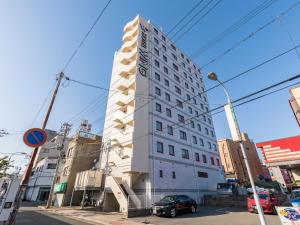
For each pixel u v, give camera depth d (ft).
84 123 109.91
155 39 109.60
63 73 41.81
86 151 100.32
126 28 111.45
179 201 53.62
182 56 131.75
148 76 90.33
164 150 79.30
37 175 140.46
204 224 38.63
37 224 38.58
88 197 85.92
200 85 139.23
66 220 45.42
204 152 106.42
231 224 37.58
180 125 95.96
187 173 85.51
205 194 89.40
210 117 132.05
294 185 64.59
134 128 72.74
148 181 67.15
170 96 98.63
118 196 63.77
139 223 41.34
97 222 44.19
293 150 57.62
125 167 69.00
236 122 30.32
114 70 114.83
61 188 89.71
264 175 168.25
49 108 37.17
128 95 85.71
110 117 99.04
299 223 22.70
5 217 25.88
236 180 112.06
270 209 47.37
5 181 28.04
